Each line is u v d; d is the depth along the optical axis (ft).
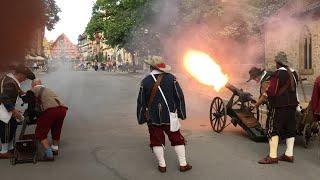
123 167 19.29
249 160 20.24
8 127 21.35
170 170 18.61
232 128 29.60
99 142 25.30
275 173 17.84
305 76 67.92
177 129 18.12
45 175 18.12
